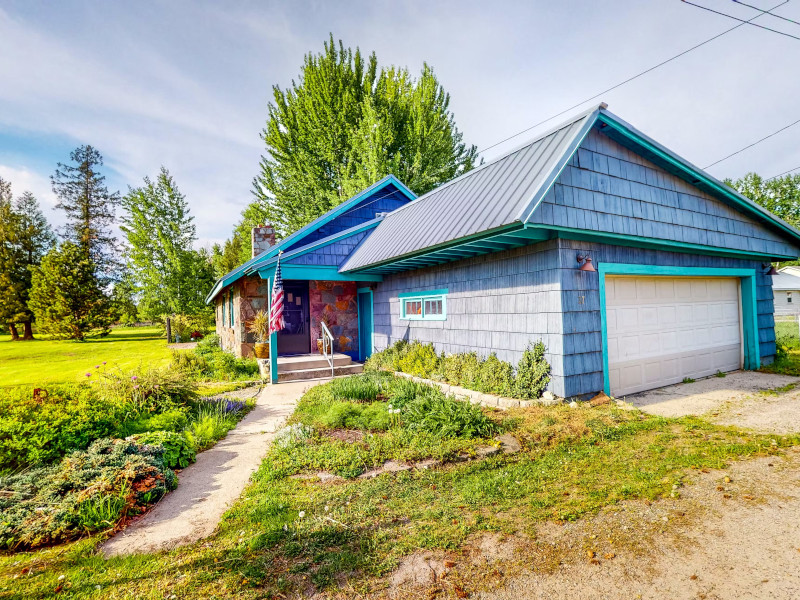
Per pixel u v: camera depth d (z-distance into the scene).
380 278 11.95
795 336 15.27
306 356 12.06
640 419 5.59
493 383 7.20
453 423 5.23
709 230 8.37
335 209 13.53
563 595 2.42
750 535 2.92
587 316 6.60
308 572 2.71
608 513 3.31
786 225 9.49
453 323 8.95
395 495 3.76
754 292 9.71
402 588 2.53
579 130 6.04
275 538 3.10
